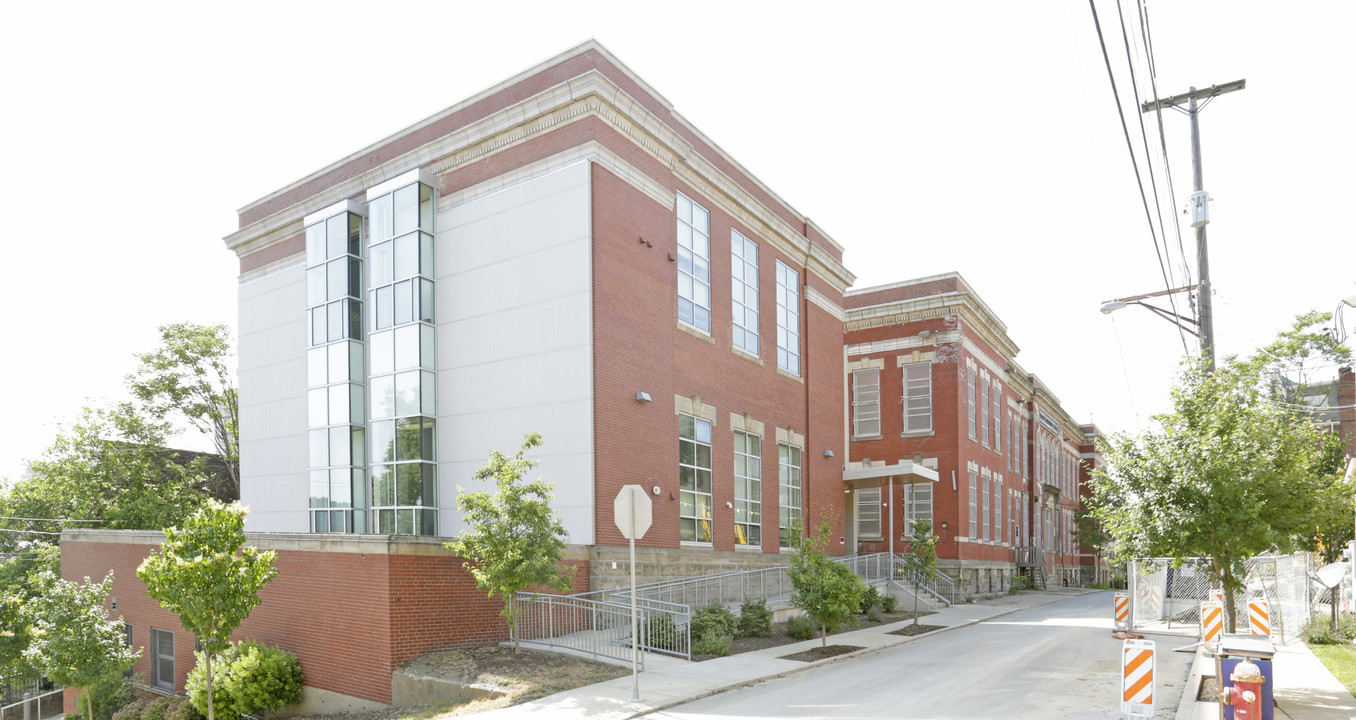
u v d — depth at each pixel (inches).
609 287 876.6
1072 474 2834.6
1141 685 432.1
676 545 935.0
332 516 1022.4
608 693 546.0
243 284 1237.7
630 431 885.2
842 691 564.7
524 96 949.8
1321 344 1425.9
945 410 1620.3
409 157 1013.2
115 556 924.0
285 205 1200.2
